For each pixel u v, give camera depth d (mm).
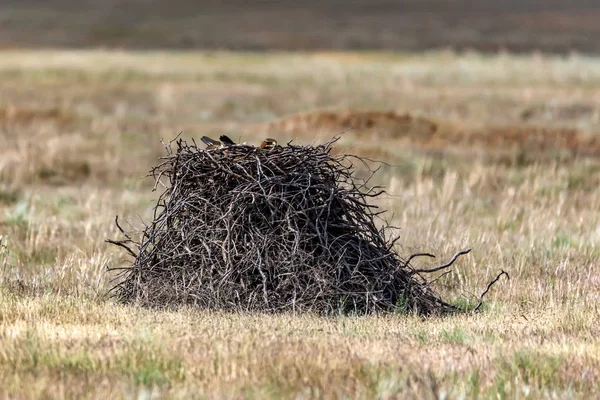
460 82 163625
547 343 33531
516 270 49312
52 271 46938
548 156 94000
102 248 53156
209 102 142375
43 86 153875
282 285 40188
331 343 32344
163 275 41812
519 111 127250
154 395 26062
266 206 41438
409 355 31141
